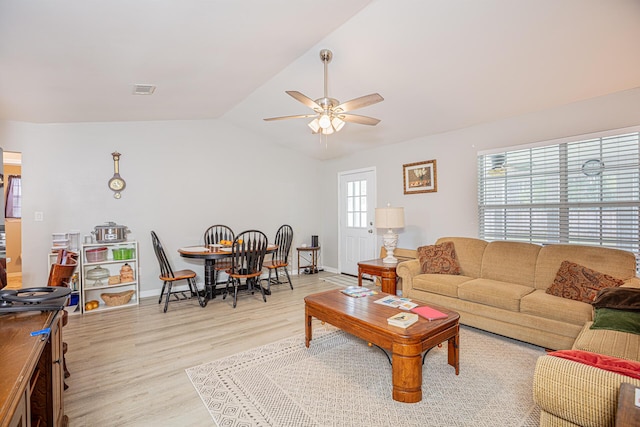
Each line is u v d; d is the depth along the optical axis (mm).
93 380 2338
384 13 2539
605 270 2742
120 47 2348
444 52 2859
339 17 2555
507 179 3770
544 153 3473
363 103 2637
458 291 3209
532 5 2236
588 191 3172
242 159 5547
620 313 2088
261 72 3453
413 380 2031
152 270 4727
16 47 2127
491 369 2451
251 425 1848
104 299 4109
